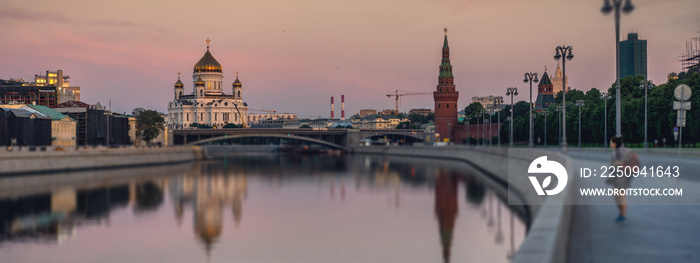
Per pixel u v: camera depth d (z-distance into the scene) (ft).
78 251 206.90
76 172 491.72
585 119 622.54
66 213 280.92
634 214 106.42
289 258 194.59
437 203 303.27
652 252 77.87
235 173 526.98
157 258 198.18
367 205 304.71
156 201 325.83
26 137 567.59
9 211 283.59
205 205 311.88
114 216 274.77
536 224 62.28
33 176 439.63
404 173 505.25
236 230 241.76
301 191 375.04
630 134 508.12
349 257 194.70
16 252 204.95
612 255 76.54
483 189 355.77
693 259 74.23
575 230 92.17
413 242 212.84
